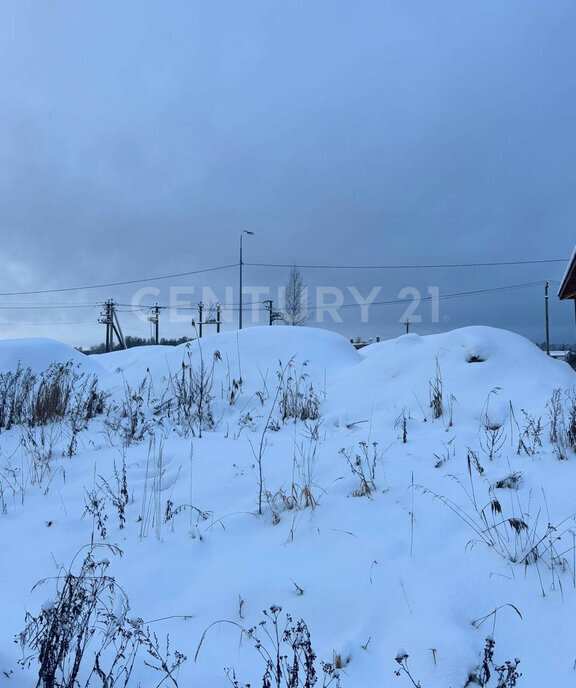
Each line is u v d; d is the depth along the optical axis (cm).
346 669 226
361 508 363
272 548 326
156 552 335
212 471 472
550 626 244
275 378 816
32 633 238
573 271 1095
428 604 259
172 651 243
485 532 327
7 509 431
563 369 735
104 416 763
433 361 738
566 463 429
